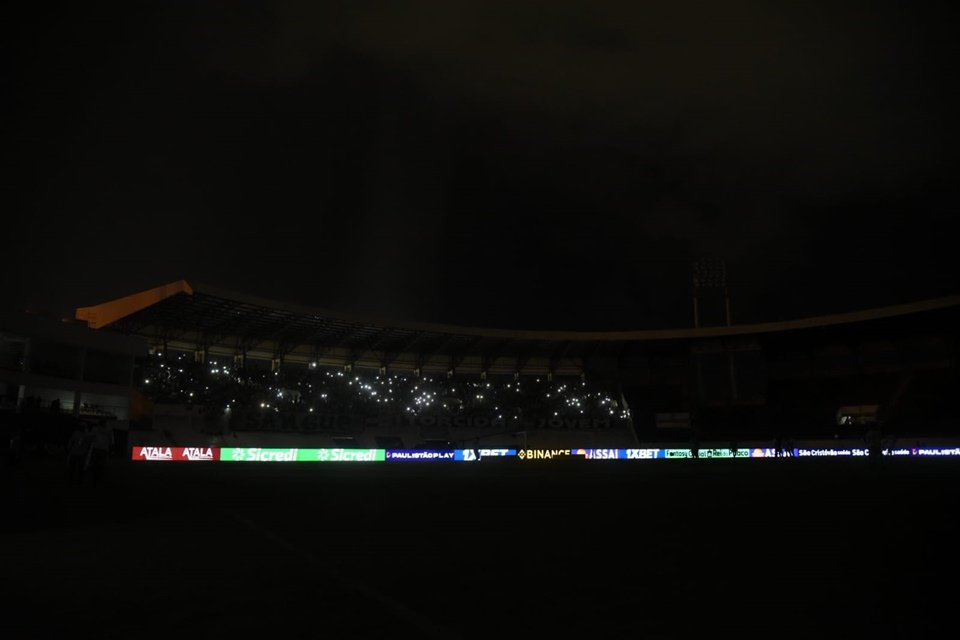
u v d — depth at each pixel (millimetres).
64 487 20828
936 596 6195
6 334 45469
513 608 5918
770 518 12680
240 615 5770
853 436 74875
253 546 9555
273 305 67125
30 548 9367
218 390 67938
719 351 85250
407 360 89375
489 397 81500
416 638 5078
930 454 65000
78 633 5309
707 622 5391
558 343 89500
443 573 7508
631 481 25156
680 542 9688
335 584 6965
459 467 41250
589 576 7258
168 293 60938
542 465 44094
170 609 5992
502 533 10805
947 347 79312
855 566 7711
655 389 91000
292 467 40031
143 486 21922
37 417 40250
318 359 84250
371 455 62656
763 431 82750
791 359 88812
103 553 8977
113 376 53562
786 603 5977
